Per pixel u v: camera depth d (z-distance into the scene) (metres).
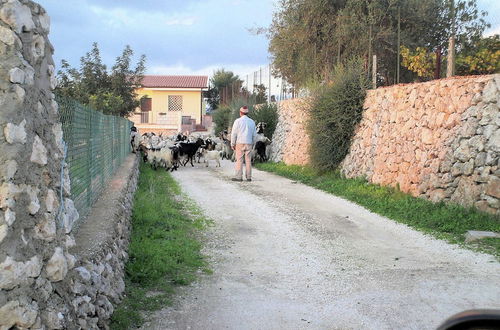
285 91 23.83
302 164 18.83
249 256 7.03
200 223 9.03
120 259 5.68
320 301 5.28
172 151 18.91
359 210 10.53
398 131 12.55
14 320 2.95
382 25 20.22
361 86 14.87
